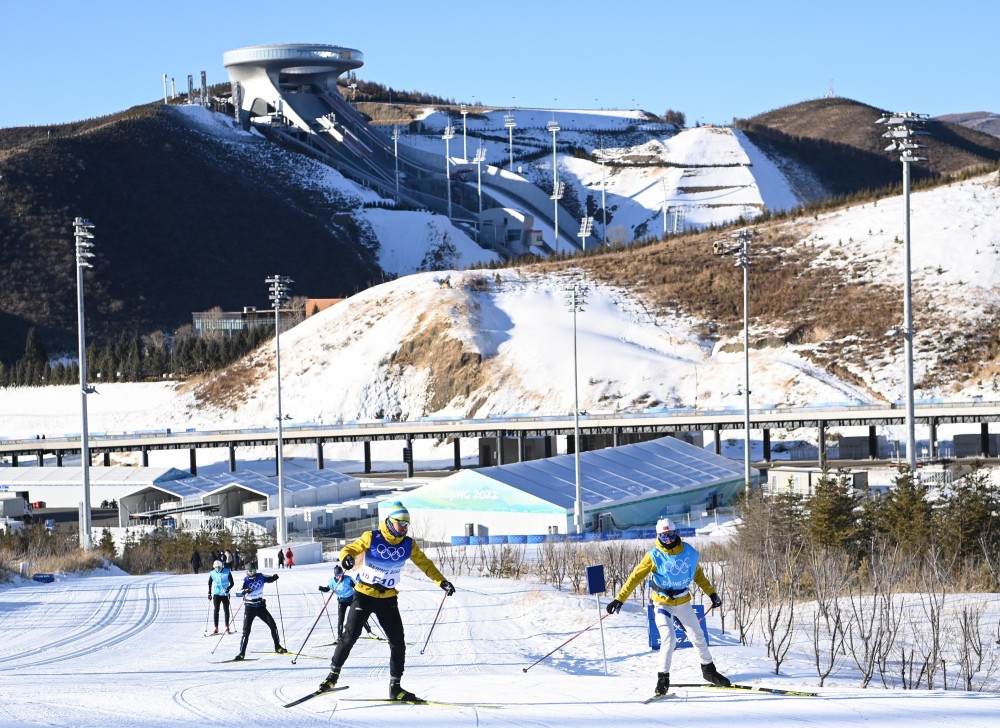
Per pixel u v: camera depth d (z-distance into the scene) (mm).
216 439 125875
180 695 17266
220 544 70750
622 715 14211
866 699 15086
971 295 137500
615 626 26703
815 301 146125
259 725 13992
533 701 15531
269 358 163000
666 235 188250
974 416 98438
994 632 24547
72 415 170500
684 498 81062
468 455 135375
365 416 144750
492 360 144625
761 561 34594
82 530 70688
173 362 179875
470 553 56062
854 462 101062
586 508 72250
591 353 140250
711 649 22047
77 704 16438
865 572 35062
